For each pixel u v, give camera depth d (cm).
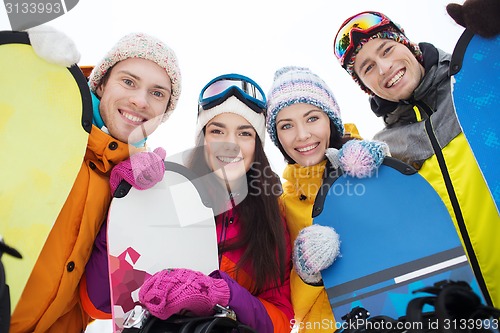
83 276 164
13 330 144
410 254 159
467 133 168
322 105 186
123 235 156
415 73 199
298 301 171
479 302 118
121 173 160
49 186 149
